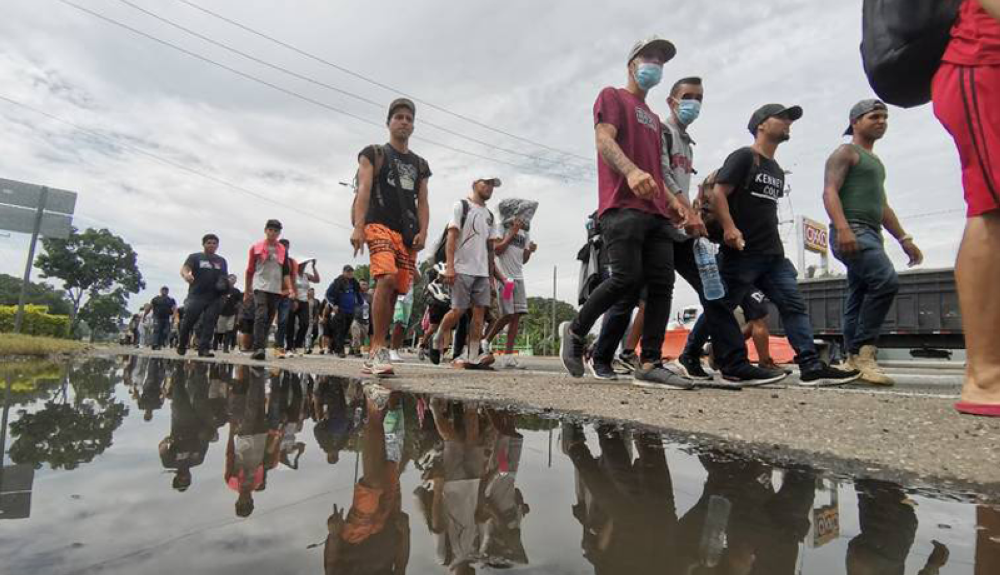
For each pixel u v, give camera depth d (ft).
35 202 35.68
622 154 9.99
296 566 2.01
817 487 3.53
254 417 6.24
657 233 11.01
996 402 6.68
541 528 2.59
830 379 11.66
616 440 5.12
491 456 4.34
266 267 22.06
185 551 2.13
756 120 12.26
